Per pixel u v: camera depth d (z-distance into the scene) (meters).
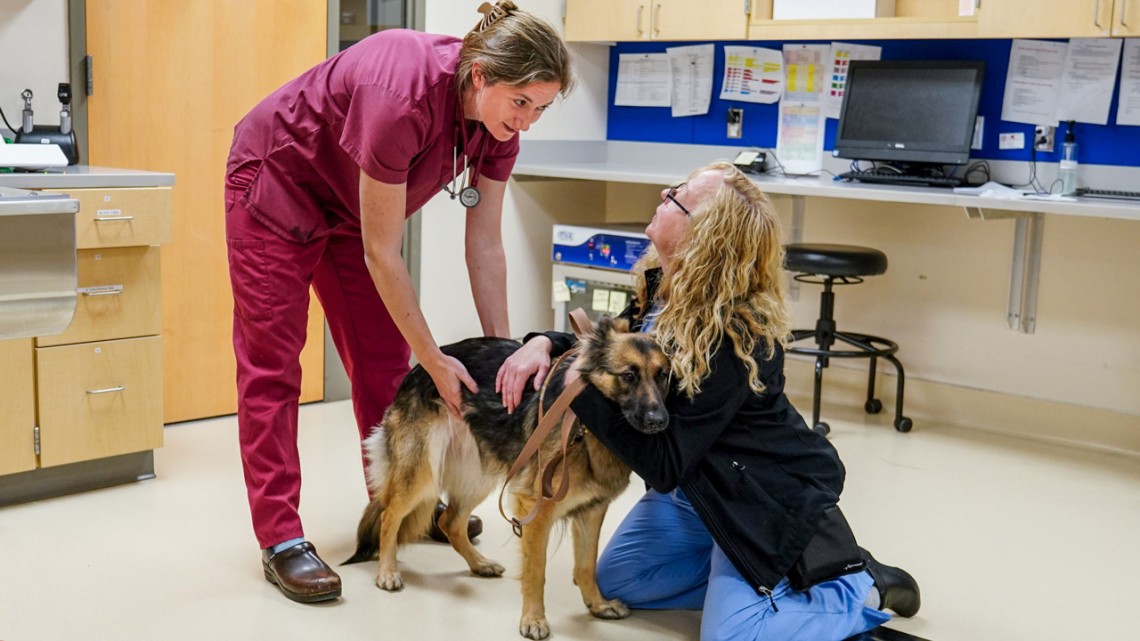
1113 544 2.97
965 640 2.34
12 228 1.44
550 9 4.92
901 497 3.31
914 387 4.40
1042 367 4.11
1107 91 3.90
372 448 2.53
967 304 4.25
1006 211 3.87
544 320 5.11
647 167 4.85
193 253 3.87
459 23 4.56
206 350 3.96
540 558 2.25
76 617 2.33
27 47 3.40
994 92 4.18
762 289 2.11
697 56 4.92
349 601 2.46
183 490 3.20
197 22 3.75
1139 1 3.49
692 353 2.00
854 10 4.21
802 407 4.46
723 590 2.14
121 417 3.18
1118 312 3.92
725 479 2.10
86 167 3.31
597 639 2.29
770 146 4.76
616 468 2.18
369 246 2.26
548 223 5.04
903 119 4.24
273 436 2.49
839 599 2.18
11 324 1.48
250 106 3.93
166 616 2.35
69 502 3.07
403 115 2.13
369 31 4.29
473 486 2.50
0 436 2.96
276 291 2.45
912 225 4.36
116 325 3.13
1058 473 3.63
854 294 4.54
